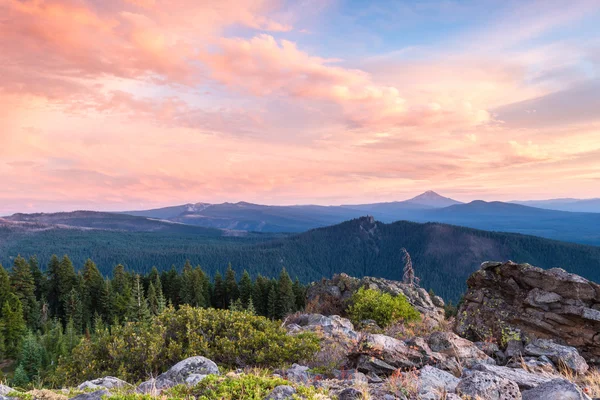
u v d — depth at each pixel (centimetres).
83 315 8062
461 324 1499
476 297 1519
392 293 3403
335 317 1920
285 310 8631
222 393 600
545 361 1050
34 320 7494
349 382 750
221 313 1400
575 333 1210
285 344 1197
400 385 664
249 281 9788
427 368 782
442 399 587
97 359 1221
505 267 1459
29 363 4688
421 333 1595
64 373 1181
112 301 8162
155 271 10275
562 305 1262
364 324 2033
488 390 582
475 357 1044
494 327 1381
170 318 1357
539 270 1366
